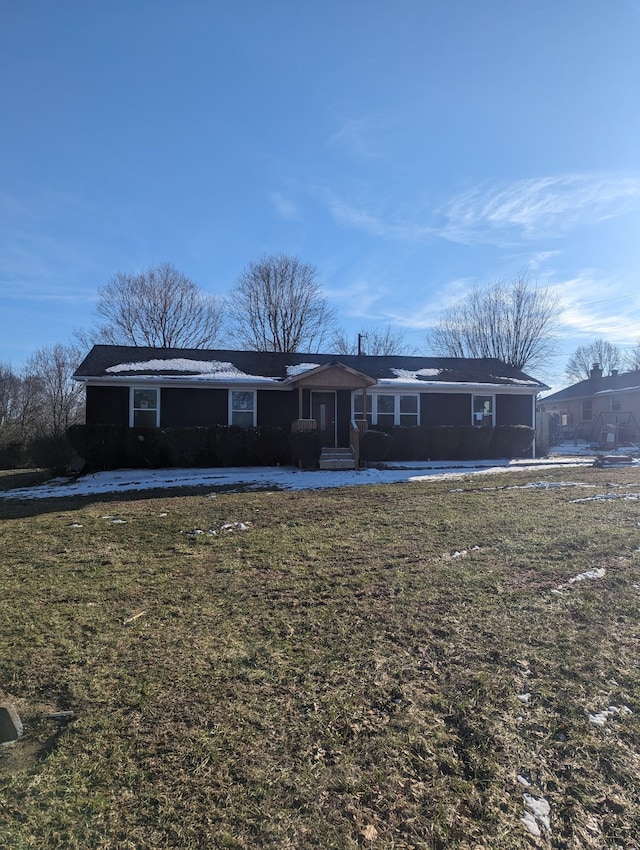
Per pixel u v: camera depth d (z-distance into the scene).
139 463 15.83
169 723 2.75
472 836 2.06
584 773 2.40
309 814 2.16
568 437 35.69
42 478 16.19
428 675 3.21
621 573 4.96
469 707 2.88
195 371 17.36
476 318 37.69
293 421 17.81
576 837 2.06
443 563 5.39
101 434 15.49
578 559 5.42
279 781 2.33
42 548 6.38
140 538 6.79
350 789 2.29
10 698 3.01
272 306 35.44
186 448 15.82
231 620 4.06
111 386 16.53
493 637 3.70
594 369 39.03
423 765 2.44
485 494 9.95
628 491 10.01
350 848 2.00
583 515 7.59
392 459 17.97
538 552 5.71
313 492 10.67
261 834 2.06
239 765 2.43
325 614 4.14
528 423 20.31
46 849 1.99
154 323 35.31
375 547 6.08
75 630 3.92
